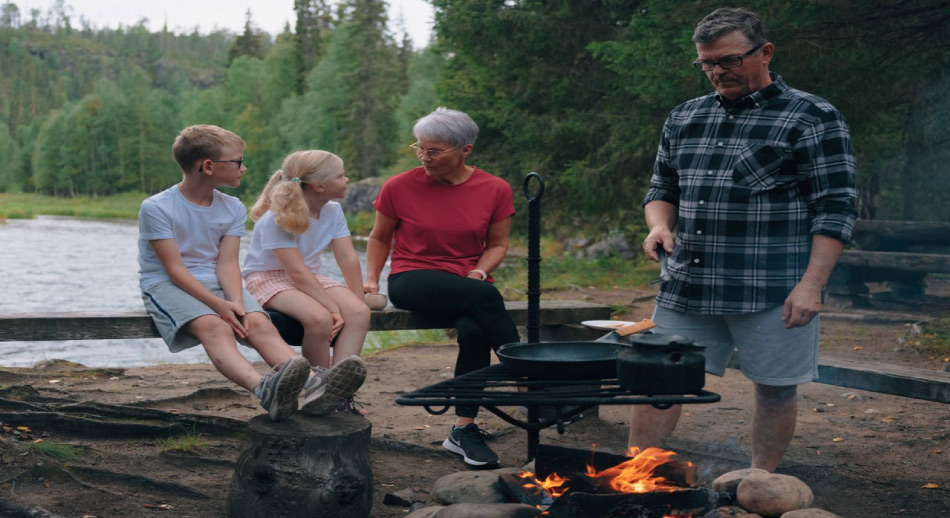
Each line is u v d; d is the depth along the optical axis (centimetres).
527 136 1336
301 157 372
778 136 276
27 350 828
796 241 279
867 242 907
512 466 352
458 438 359
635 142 1191
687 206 294
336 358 349
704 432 410
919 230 870
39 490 297
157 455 343
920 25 793
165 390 480
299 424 275
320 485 261
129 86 11419
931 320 728
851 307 856
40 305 1258
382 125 5488
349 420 282
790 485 262
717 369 302
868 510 299
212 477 323
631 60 952
